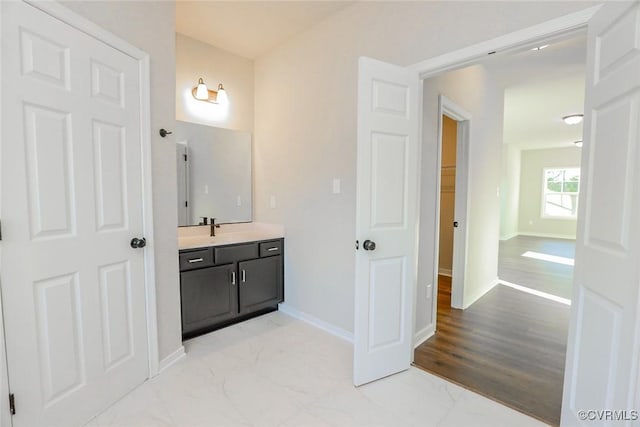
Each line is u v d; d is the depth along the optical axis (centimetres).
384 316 205
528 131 680
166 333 217
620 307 117
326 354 236
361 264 194
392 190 203
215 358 229
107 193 172
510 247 741
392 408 176
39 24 137
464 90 309
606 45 130
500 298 367
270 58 322
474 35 181
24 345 136
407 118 206
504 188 870
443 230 472
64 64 148
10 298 131
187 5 243
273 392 189
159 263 210
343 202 261
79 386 159
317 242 286
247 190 346
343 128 257
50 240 144
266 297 311
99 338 168
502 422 165
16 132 131
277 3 243
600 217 131
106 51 169
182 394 187
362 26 238
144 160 195
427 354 238
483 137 358
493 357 233
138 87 191
